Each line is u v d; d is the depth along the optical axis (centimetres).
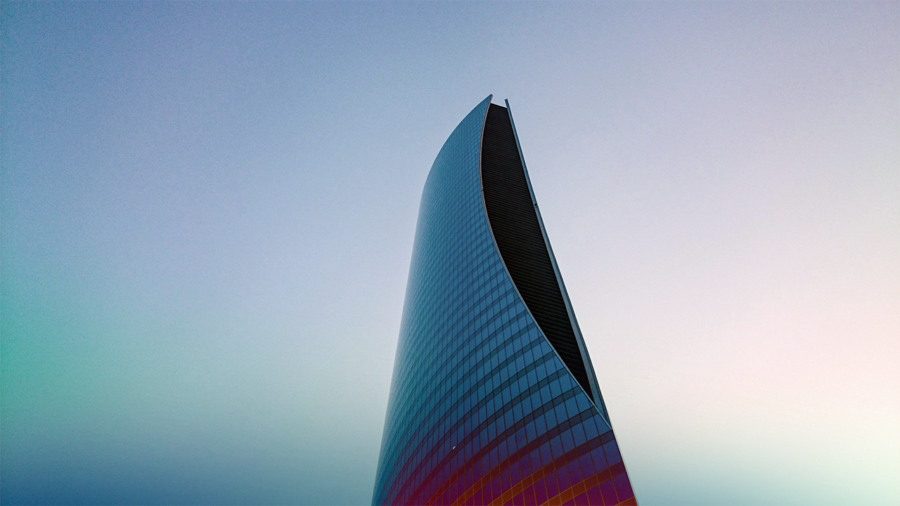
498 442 5784
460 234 11612
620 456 4450
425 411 7900
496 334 7688
